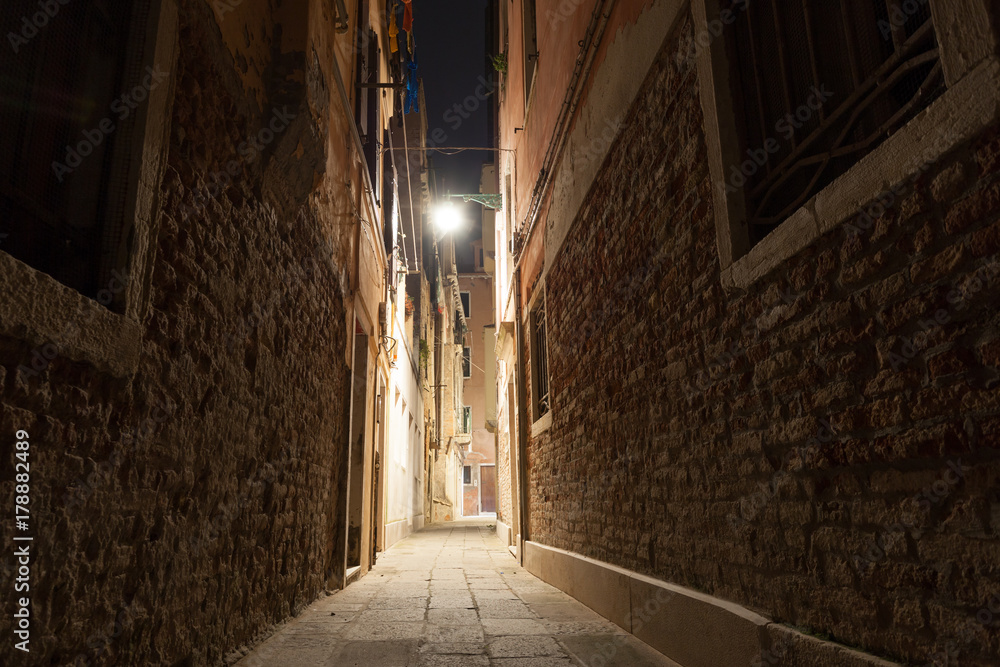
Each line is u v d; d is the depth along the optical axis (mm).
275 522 4238
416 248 19688
